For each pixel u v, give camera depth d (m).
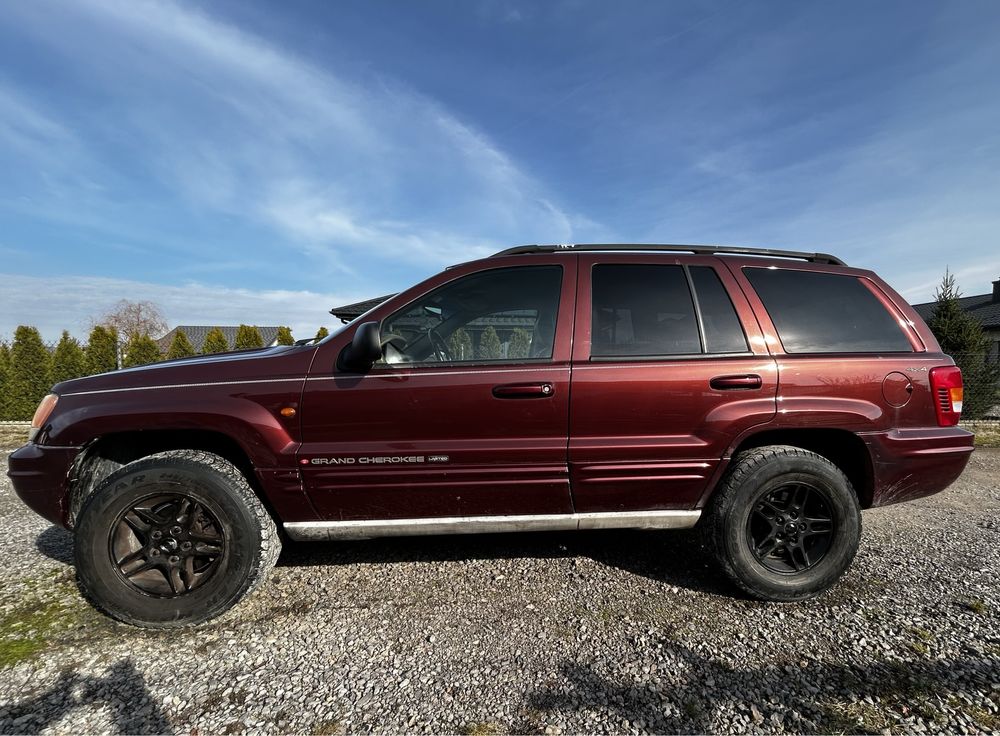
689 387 2.42
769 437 2.59
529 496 2.46
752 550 2.47
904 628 2.22
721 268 2.65
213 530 2.34
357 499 2.41
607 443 2.41
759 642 2.12
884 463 2.49
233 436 2.33
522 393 2.37
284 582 2.67
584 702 1.78
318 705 1.77
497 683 1.88
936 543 3.19
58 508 2.38
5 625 2.27
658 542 3.18
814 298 2.65
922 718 1.68
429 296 2.57
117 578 2.25
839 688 1.83
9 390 9.59
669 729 1.65
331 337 2.48
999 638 2.14
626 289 2.58
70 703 1.78
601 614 2.35
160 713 1.73
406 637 2.18
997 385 9.80
